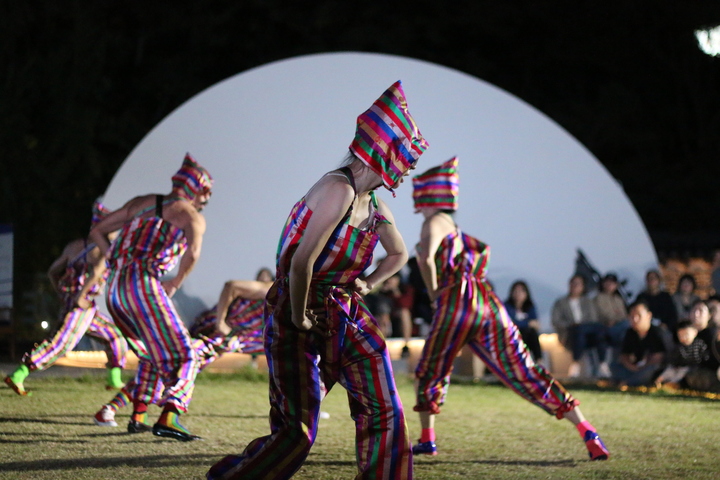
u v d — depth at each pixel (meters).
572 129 25.78
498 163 12.77
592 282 12.43
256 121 12.48
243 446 5.63
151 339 5.77
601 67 26.75
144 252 5.80
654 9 25.75
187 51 25.59
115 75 24.64
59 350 7.57
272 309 3.58
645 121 26.64
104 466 4.88
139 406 6.04
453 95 12.81
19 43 21.50
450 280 5.54
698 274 17.20
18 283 16.42
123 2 24.64
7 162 18.94
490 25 25.75
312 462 5.21
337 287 3.61
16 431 5.91
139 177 12.23
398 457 3.55
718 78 26.39
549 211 12.72
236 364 11.62
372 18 25.73
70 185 20.34
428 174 5.68
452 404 8.22
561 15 25.75
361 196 3.63
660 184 25.44
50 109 20.61
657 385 9.78
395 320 12.86
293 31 26.33
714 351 9.32
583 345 11.45
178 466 4.94
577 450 5.76
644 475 4.96
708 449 5.80
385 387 3.58
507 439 6.18
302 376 3.48
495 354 5.48
